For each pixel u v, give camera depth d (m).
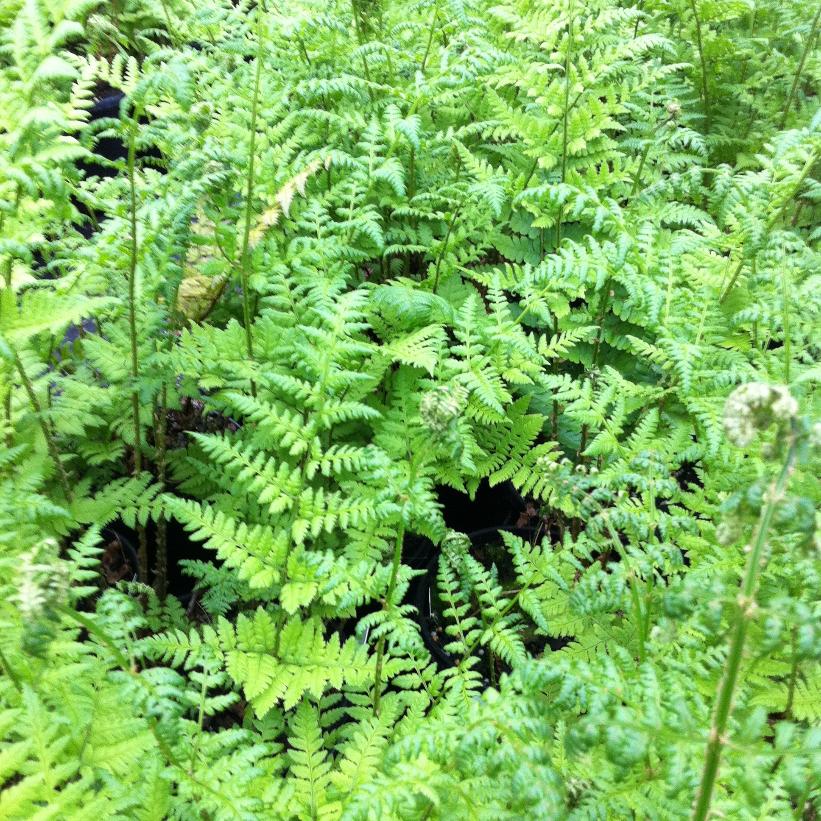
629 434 0.85
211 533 0.64
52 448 0.72
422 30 0.96
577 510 0.58
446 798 0.50
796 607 0.38
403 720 0.59
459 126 1.01
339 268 0.77
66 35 0.59
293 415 0.76
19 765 0.48
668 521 0.57
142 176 0.83
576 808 0.48
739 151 1.14
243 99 0.83
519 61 0.88
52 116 0.58
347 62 0.91
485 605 0.76
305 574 0.62
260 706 0.60
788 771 0.39
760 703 0.58
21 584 0.45
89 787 0.53
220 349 0.75
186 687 0.68
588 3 1.05
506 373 0.75
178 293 0.84
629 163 0.94
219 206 0.80
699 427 0.74
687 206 0.92
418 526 0.70
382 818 0.50
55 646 0.55
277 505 0.63
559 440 0.87
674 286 0.81
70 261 0.72
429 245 0.88
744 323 0.77
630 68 0.95
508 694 0.47
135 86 0.66
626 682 0.46
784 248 0.72
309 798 0.56
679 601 0.40
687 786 0.44
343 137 0.90
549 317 0.85
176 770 0.51
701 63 1.12
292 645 0.62
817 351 0.77
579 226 0.94
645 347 0.75
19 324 0.64
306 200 0.84
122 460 0.83
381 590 0.60
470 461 0.69
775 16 1.25
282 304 0.75
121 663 0.49
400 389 0.77
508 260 1.00
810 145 0.79
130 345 0.77
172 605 0.72
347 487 0.73
